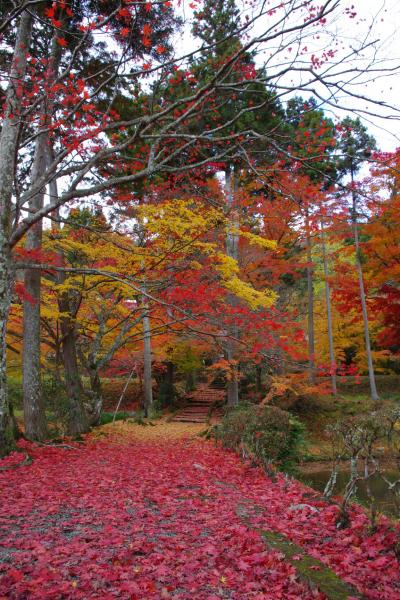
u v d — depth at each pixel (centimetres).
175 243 1005
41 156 1157
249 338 1059
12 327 1454
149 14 847
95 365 1463
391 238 1738
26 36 893
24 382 1138
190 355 2239
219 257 1030
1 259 820
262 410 1095
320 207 1380
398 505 466
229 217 1209
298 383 1883
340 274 2127
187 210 957
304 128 1160
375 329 2545
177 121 818
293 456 1088
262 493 669
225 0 944
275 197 1529
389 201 1434
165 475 793
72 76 809
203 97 771
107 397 2773
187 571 361
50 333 1409
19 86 810
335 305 2230
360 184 1388
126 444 1277
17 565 364
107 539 429
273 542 423
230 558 392
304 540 434
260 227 1725
